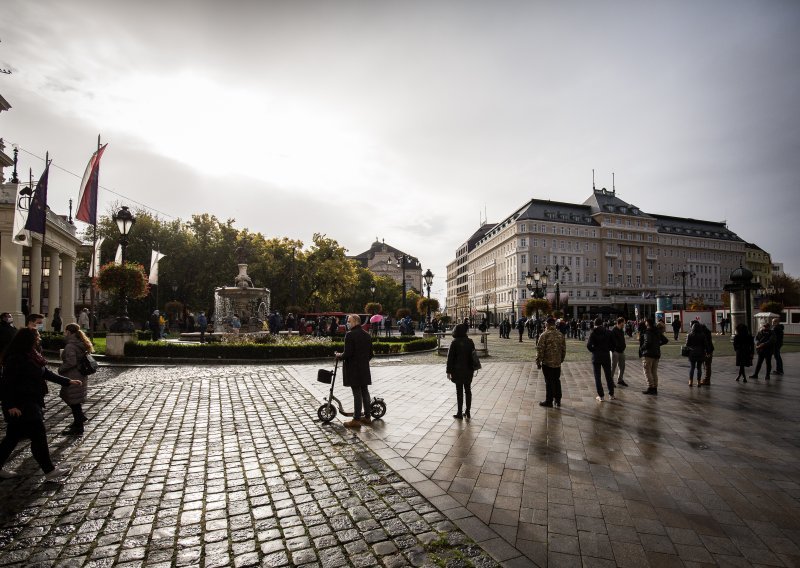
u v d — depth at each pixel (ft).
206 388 35.94
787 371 47.39
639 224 295.69
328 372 25.17
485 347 68.44
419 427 23.79
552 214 278.87
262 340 69.31
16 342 16.57
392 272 429.38
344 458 18.79
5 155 97.86
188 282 165.37
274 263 171.12
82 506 14.28
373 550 11.55
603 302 265.34
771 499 14.73
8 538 12.24
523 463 18.01
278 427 23.94
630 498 14.71
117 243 155.94
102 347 63.41
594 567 10.74
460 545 11.75
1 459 16.24
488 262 331.57
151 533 12.55
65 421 25.13
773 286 255.91
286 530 12.66
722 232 356.18
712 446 20.34
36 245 98.27
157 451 19.85
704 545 11.83
